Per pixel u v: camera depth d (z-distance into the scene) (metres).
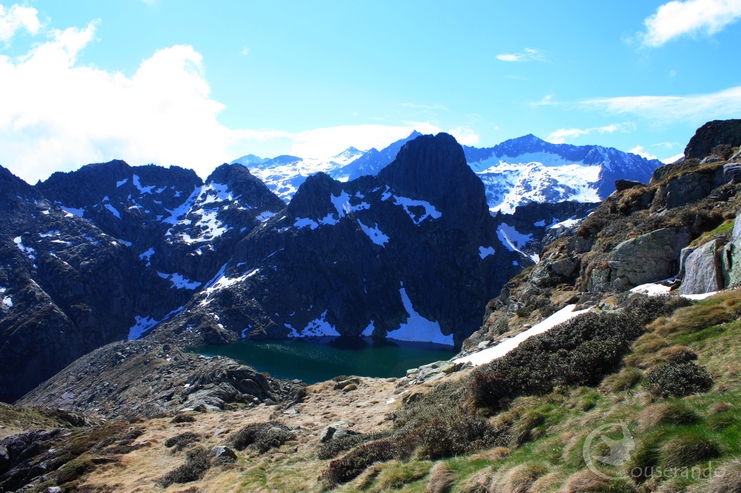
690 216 38.28
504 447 15.67
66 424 61.47
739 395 12.27
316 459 24.11
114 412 95.31
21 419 56.47
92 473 29.05
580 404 16.16
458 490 13.99
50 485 29.03
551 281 53.62
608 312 23.56
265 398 65.38
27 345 192.75
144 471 28.30
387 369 148.25
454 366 39.88
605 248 46.62
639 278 38.66
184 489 23.59
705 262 29.33
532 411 16.88
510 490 12.53
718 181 42.28
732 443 10.46
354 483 18.11
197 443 32.38
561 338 21.50
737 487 8.93
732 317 17.42
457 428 18.02
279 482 21.59
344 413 35.16
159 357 134.00
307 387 50.12
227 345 188.12
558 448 13.74
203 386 65.75
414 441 19.05
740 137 56.97
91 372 142.50
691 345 16.70
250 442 29.77
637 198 52.28
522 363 21.19
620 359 17.95
